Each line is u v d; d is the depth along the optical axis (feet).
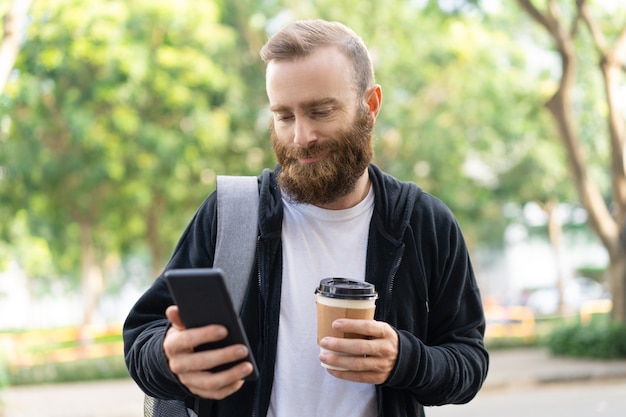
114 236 77.82
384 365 6.01
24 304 157.48
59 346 72.49
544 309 109.81
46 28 44.14
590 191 44.16
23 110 52.13
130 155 54.13
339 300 6.01
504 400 36.24
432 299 7.08
